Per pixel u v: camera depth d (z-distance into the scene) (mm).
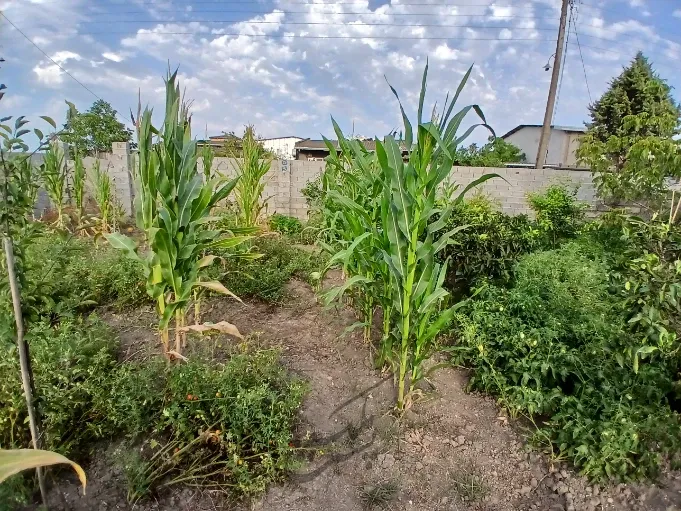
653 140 5457
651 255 2105
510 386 2676
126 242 2545
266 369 2539
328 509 2020
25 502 1798
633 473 2152
